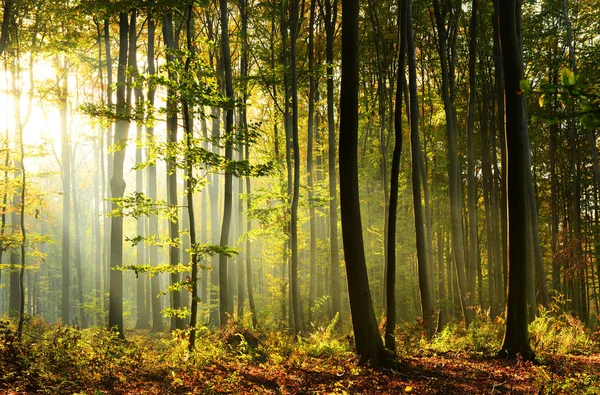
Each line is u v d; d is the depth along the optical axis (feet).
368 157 95.76
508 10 34.53
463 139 98.89
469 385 28.14
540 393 25.17
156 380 30.55
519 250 35.50
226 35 55.42
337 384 27.27
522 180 35.29
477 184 104.63
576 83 8.34
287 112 62.54
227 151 52.42
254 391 27.02
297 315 54.34
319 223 91.40
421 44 80.23
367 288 32.58
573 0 78.95
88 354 31.63
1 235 49.93
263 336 52.03
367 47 83.05
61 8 57.52
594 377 26.35
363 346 32.30
